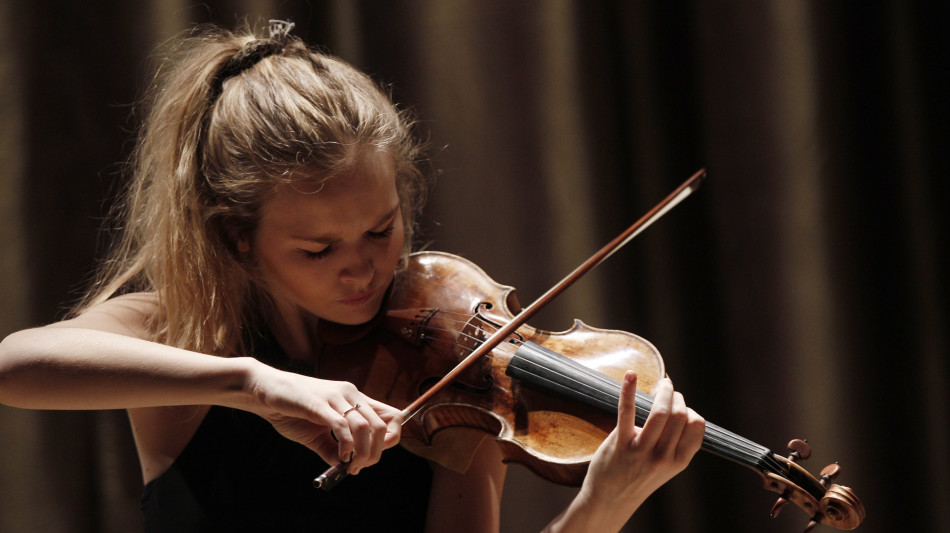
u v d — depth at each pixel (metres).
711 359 7.46
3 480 7.46
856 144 7.16
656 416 3.51
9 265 7.34
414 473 4.68
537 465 4.11
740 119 7.36
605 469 3.68
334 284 4.23
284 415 3.70
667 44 7.39
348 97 4.18
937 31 7.00
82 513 7.50
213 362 3.74
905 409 7.20
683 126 7.42
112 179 7.38
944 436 7.14
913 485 7.19
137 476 7.54
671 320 7.44
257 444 4.62
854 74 7.12
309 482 4.58
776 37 7.22
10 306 7.35
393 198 4.20
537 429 4.14
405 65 7.48
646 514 7.56
